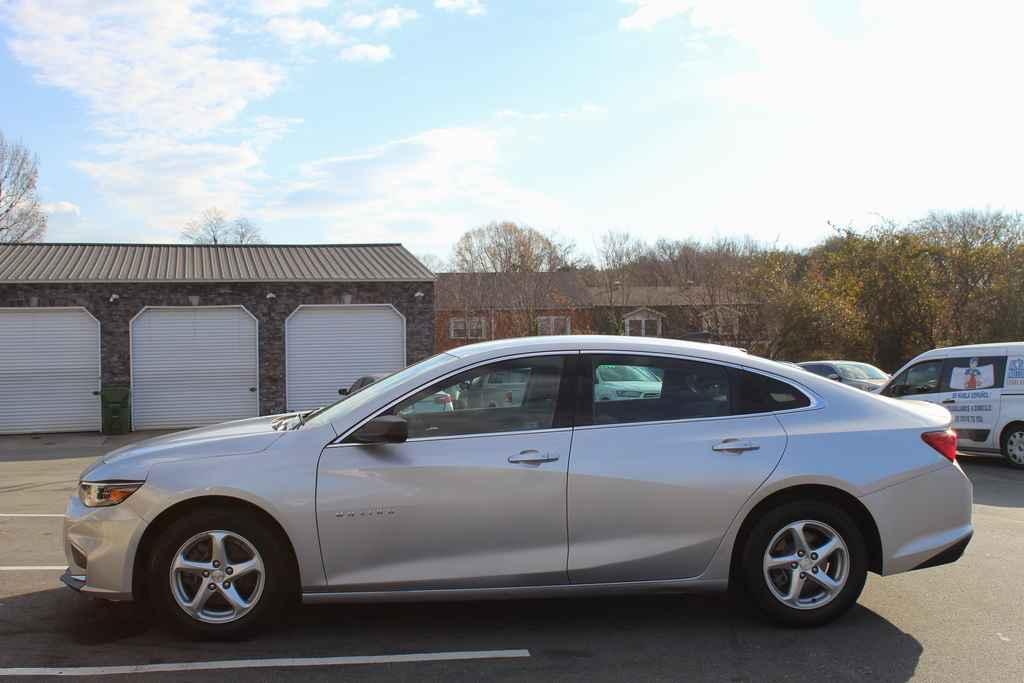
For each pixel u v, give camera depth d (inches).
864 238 1159.0
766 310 1246.9
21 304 803.4
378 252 1015.0
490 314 1691.7
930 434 189.5
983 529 295.0
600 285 1761.8
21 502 376.5
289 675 159.9
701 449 181.5
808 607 183.8
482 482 176.2
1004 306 1075.9
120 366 826.8
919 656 170.2
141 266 890.7
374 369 890.1
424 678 159.0
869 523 186.1
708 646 176.7
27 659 167.6
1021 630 185.6
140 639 179.3
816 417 188.4
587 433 181.8
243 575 175.9
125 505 173.9
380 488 174.6
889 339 1136.8
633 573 179.8
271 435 181.8
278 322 865.5
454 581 176.1
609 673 161.9
